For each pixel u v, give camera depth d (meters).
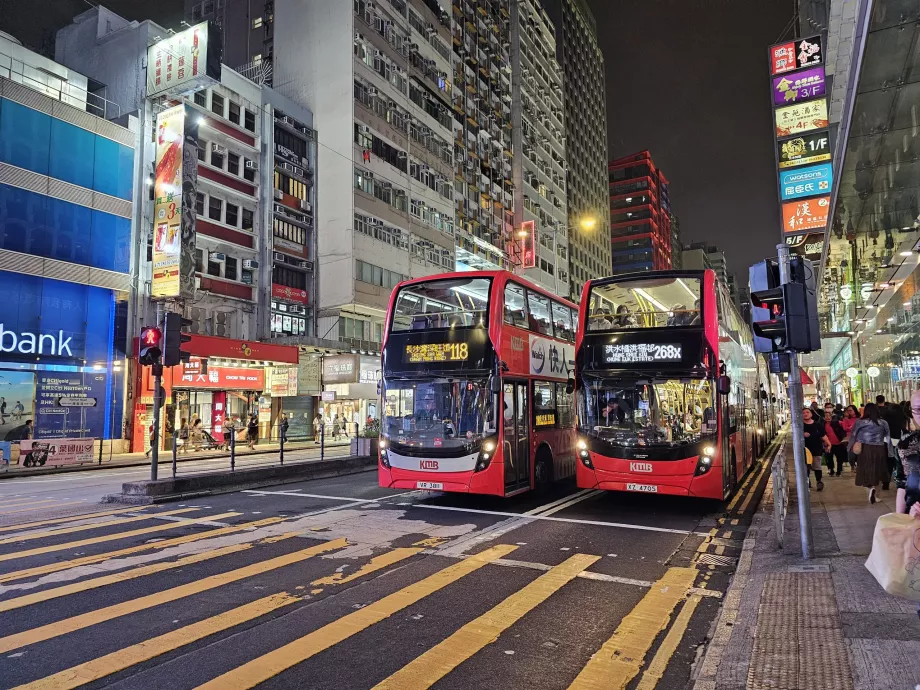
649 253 107.75
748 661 4.14
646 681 4.20
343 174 35.00
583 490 13.41
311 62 36.94
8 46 24.67
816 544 7.32
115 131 26.02
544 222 64.81
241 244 31.17
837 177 11.36
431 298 11.89
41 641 4.76
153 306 26.61
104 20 30.12
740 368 13.98
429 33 44.47
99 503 11.53
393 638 4.88
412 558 7.40
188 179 26.23
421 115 42.34
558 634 5.02
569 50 84.00
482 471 10.76
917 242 14.85
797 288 6.58
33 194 23.02
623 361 11.23
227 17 44.97
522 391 12.09
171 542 8.12
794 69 21.00
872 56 7.68
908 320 17.97
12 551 7.62
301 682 4.09
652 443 10.70
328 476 15.96
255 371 30.31
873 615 4.75
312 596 5.90
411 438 11.30
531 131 63.50
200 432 26.08
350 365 32.53
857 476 10.01
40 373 22.78
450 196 45.16
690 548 8.09
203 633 4.93
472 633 5.01
